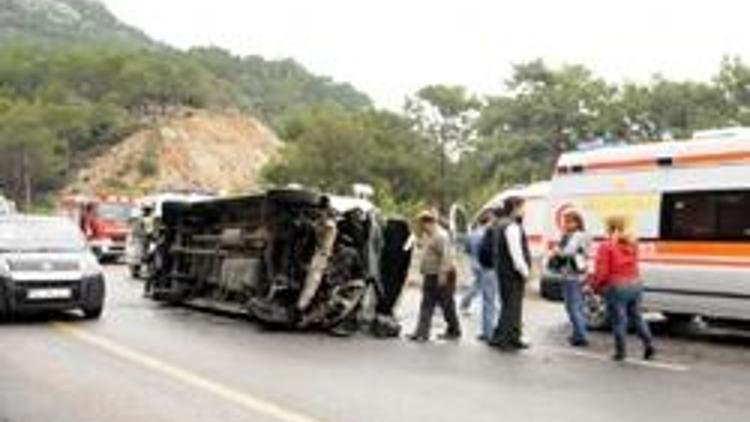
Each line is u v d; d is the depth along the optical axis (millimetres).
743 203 17219
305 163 80875
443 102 79875
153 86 136750
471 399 11461
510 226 16031
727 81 60094
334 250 18141
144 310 21562
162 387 11984
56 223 20625
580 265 16750
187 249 22375
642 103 61000
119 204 43250
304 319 18062
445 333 17844
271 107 158500
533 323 20672
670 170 18469
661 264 18391
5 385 12109
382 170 79812
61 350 15102
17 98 132750
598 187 19828
